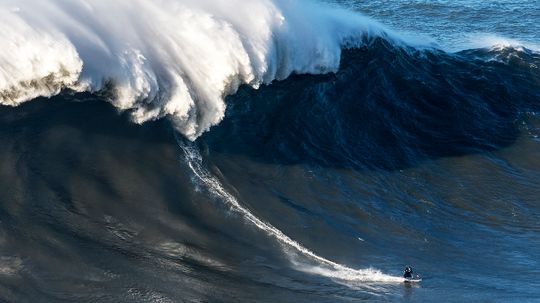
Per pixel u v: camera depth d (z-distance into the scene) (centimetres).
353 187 7894
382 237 7256
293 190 7569
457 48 11969
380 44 10256
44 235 6144
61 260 5975
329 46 9538
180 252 6344
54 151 6956
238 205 7069
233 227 6788
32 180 6600
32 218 6259
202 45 8219
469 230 7644
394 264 6825
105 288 5812
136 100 7638
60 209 6412
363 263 6756
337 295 6188
